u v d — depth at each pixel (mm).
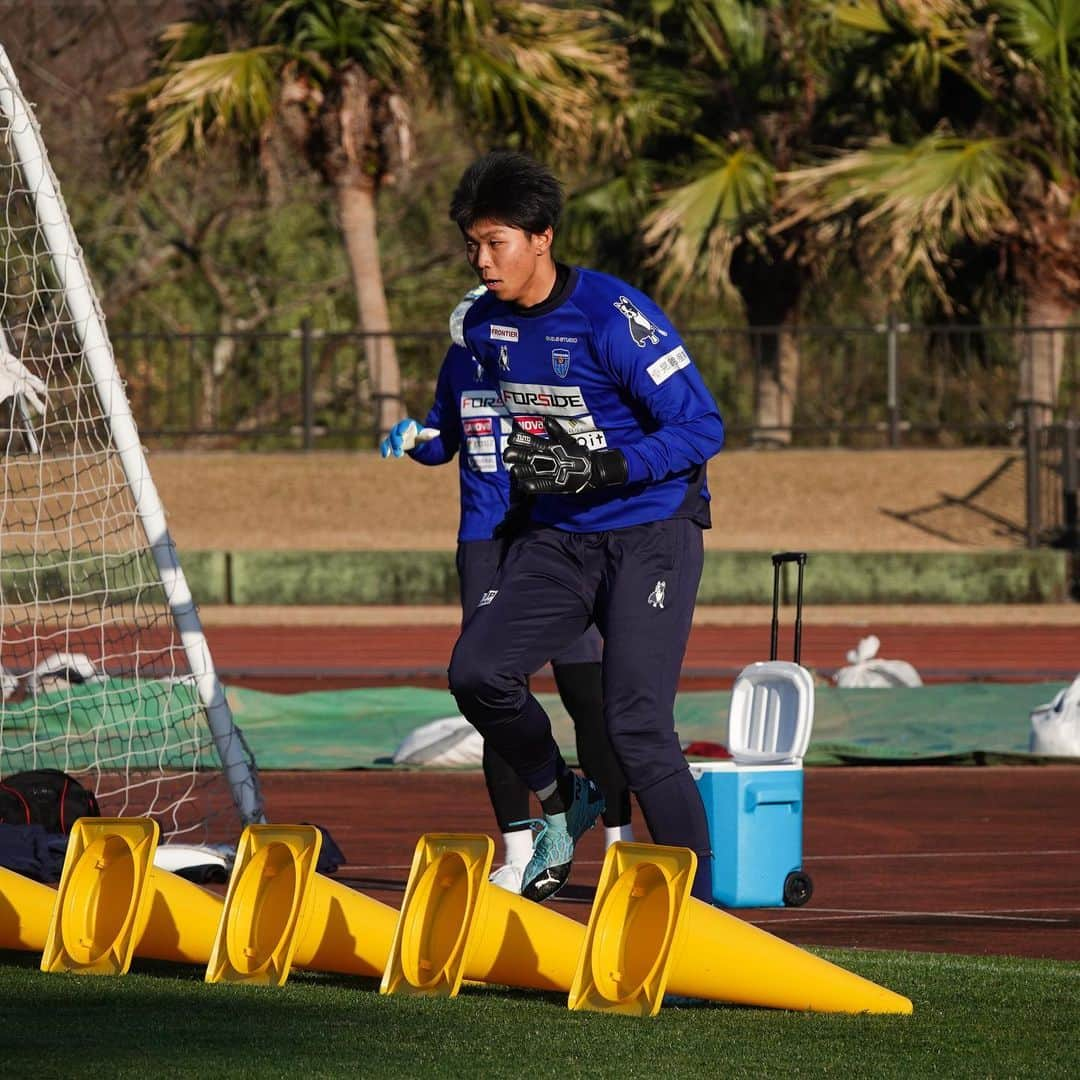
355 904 17688
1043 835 29469
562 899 23125
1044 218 92062
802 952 16578
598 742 22875
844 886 24891
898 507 89875
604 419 18469
